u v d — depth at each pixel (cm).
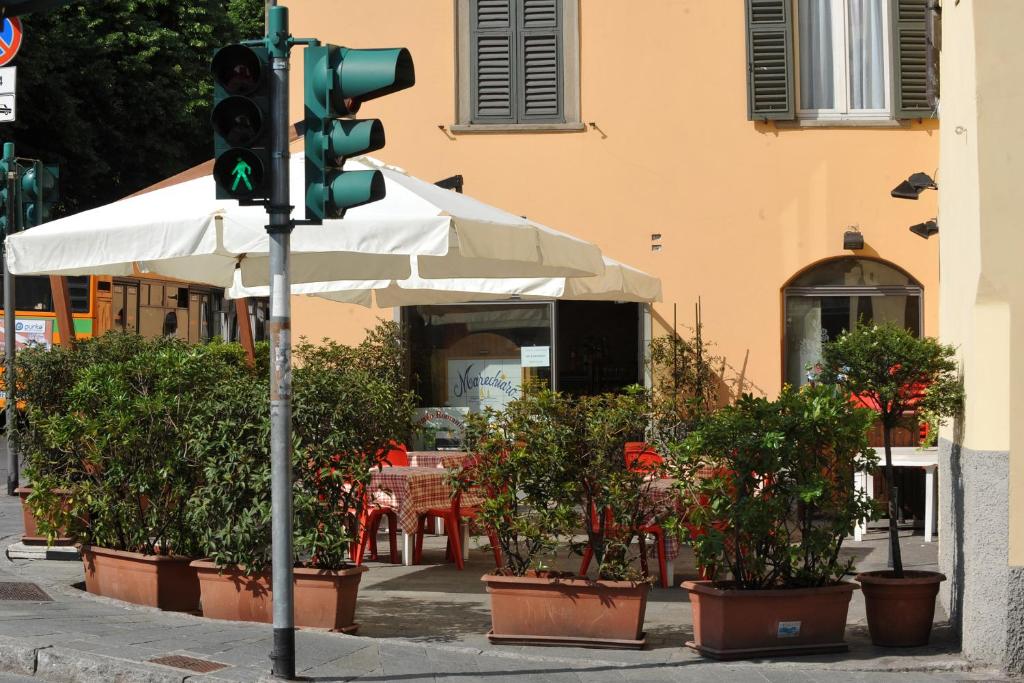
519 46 1560
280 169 687
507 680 697
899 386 833
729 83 1530
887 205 1510
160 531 902
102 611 858
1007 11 769
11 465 1577
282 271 692
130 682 686
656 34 1540
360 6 1575
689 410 854
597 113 1548
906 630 798
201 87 3180
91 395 917
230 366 969
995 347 761
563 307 1583
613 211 1544
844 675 724
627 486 810
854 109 1530
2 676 713
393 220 867
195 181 1026
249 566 816
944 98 934
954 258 877
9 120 1337
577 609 791
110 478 902
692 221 1532
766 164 1523
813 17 1537
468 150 1561
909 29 1510
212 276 1274
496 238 915
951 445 869
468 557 1166
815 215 1517
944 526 920
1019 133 765
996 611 748
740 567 782
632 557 833
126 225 913
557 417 820
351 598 824
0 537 1192
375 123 675
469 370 1577
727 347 1523
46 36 2862
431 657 746
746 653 758
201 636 774
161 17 3225
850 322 1523
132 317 2392
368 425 843
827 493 775
